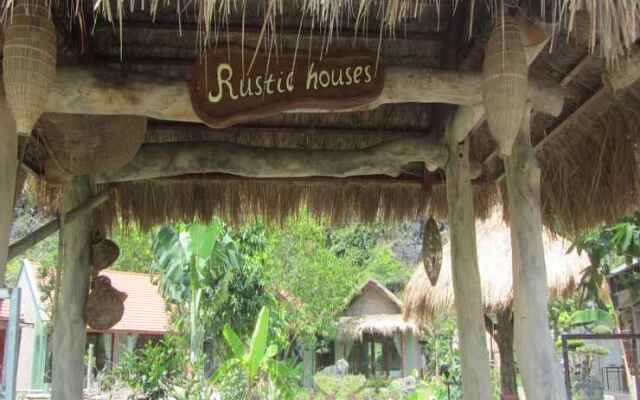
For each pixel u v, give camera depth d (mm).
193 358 8188
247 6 2967
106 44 3244
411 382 14492
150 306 15562
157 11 3033
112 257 3885
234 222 4402
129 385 7688
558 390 2646
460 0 3016
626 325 7410
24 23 2086
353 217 4484
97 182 3773
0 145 2551
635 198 3592
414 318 7781
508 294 6395
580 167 3844
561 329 11906
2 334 10469
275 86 2670
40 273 10188
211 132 4051
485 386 3428
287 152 3834
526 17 2375
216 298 9070
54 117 3146
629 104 3232
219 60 2664
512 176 2898
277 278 12508
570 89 3326
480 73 2809
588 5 1787
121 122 3279
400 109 3975
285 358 12992
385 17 2068
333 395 11266
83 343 3654
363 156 3801
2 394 1884
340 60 2703
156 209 4340
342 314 19734
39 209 4246
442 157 3742
